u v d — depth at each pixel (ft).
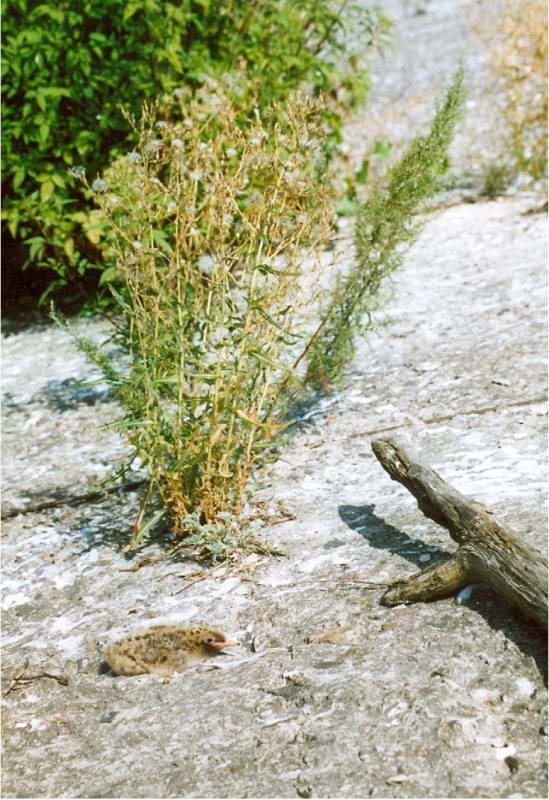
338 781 8.09
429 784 7.90
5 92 21.97
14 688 10.59
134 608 11.61
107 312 21.52
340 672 9.46
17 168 21.47
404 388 16.15
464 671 9.09
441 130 14.76
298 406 16.33
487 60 36.70
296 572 11.46
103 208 12.75
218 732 9.04
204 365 12.13
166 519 13.67
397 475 11.14
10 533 14.30
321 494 13.29
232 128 13.92
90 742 9.41
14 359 22.04
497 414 14.61
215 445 12.46
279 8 23.43
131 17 21.56
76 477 15.83
